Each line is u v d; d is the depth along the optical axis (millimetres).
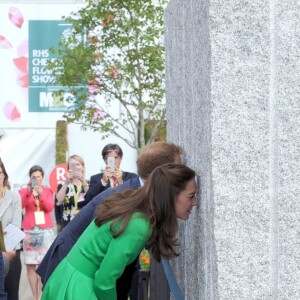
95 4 14805
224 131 3295
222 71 3301
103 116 16203
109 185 8461
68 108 15945
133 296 5934
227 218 3283
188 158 4301
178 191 3961
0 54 19078
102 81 15141
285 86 3293
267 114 3297
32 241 10445
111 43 14750
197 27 3762
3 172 8383
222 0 3301
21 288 12117
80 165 10438
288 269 3271
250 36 3299
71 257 4227
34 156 19172
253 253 3283
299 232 3271
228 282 3277
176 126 4930
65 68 14742
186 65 4285
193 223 4102
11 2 19016
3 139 19125
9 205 8391
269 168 3295
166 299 5090
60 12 19000
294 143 3283
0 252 5438
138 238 3955
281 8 3295
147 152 4562
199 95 3723
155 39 15727
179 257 4730
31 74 19141
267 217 3287
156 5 15430
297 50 3291
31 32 19078
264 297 3285
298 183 3277
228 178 3293
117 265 3982
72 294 4078
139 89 14836
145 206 3994
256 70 3299
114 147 8648
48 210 10555
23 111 19141
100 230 4105
